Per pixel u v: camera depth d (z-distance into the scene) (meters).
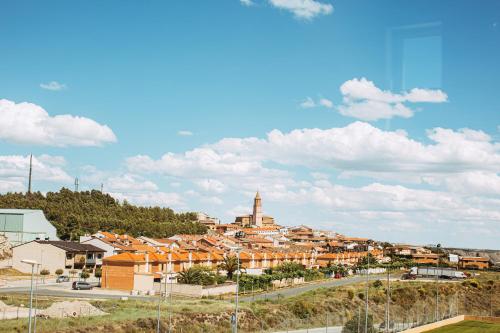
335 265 161.38
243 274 116.69
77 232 156.12
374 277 153.38
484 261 190.12
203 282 103.69
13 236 134.25
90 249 120.50
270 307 86.81
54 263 113.88
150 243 138.50
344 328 72.12
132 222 187.00
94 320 60.59
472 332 86.81
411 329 83.62
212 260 130.50
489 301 127.88
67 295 85.50
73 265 116.69
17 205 188.25
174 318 67.00
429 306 117.31
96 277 113.62
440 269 152.88
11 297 77.00
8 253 124.25
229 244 164.25
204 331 66.94
